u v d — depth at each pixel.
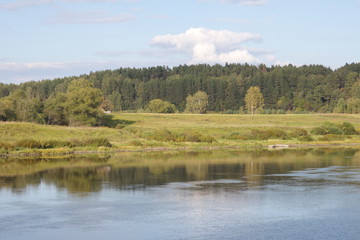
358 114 158.50
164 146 82.31
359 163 53.78
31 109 105.62
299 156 63.38
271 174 44.00
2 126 82.62
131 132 97.06
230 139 96.38
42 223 24.84
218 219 25.61
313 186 36.59
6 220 25.47
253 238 21.95
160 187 36.28
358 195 32.66
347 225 24.28
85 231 23.33
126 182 38.94
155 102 179.50
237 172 45.53
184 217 26.09
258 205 29.20
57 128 88.75
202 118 139.75
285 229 23.50
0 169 48.22
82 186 36.84
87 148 74.88
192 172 45.50
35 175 43.28
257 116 147.88
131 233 22.95
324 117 146.00
